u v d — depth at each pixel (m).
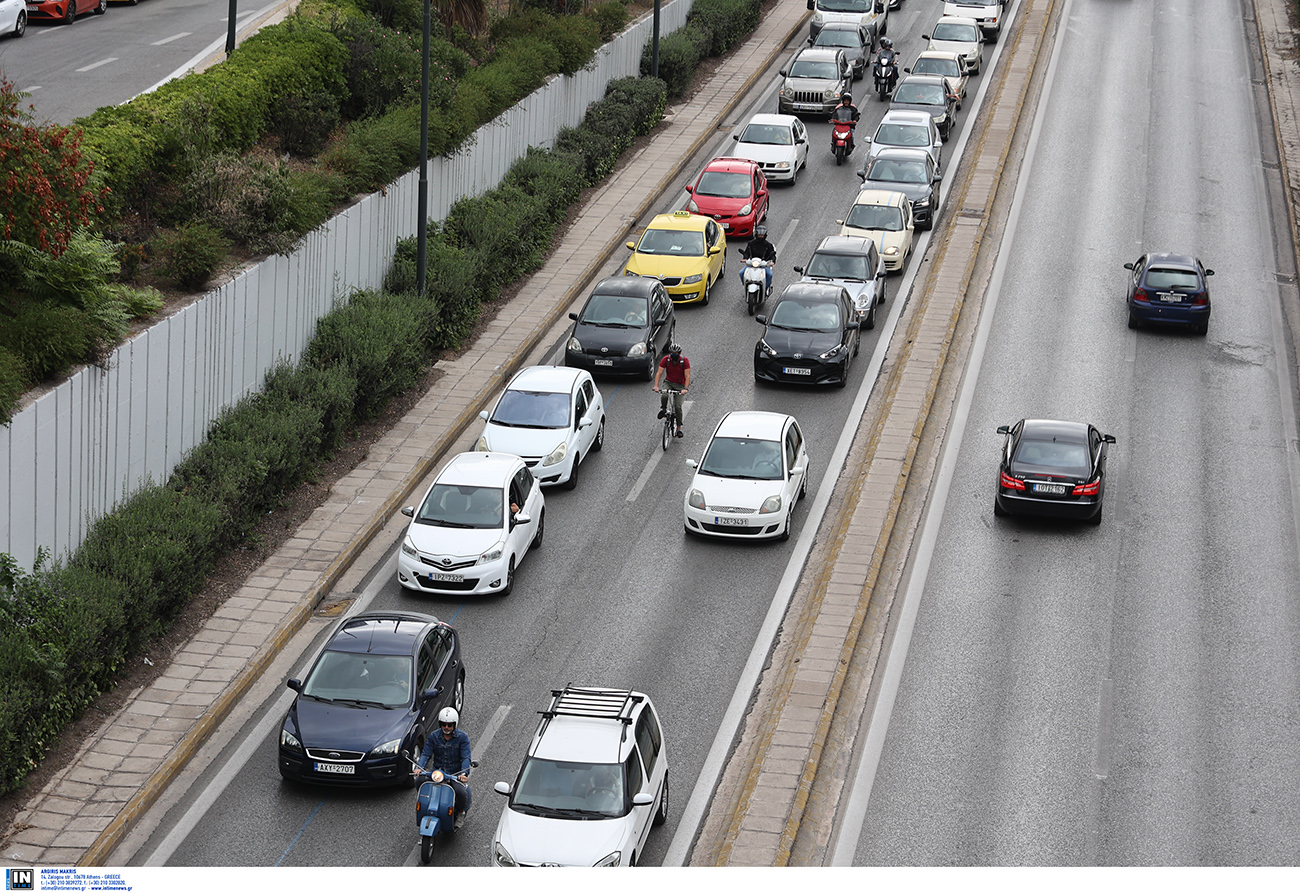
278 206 39.06
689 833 23.77
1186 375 44.88
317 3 54.69
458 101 52.75
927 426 41.12
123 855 23.06
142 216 38.50
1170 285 47.12
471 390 43.34
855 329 45.84
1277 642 30.03
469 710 27.42
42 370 28.59
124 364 30.98
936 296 49.88
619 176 63.56
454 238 50.47
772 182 62.81
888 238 53.03
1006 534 34.91
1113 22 85.81
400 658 26.03
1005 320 48.94
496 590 31.70
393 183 46.62
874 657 29.23
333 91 50.66
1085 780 25.11
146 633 28.77
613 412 42.84
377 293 44.88
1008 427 37.78
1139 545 34.41
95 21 63.81
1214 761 25.77
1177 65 77.56
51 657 25.53
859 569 32.06
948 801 24.45
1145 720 27.06
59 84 50.72
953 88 71.44
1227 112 70.44
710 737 26.58
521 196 55.12
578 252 55.12
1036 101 72.38
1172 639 30.08
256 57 47.06
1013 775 25.23
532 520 33.72
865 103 73.81
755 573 33.16
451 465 34.03
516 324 48.47
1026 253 54.84
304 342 40.97
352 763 24.45
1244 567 33.38
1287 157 64.50
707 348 47.44
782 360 43.53
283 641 30.09
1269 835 23.58
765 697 27.92
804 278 48.66
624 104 67.81
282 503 35.41
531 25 65.00
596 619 30.95
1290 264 54.12
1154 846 23.23
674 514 36.28
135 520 30.30
